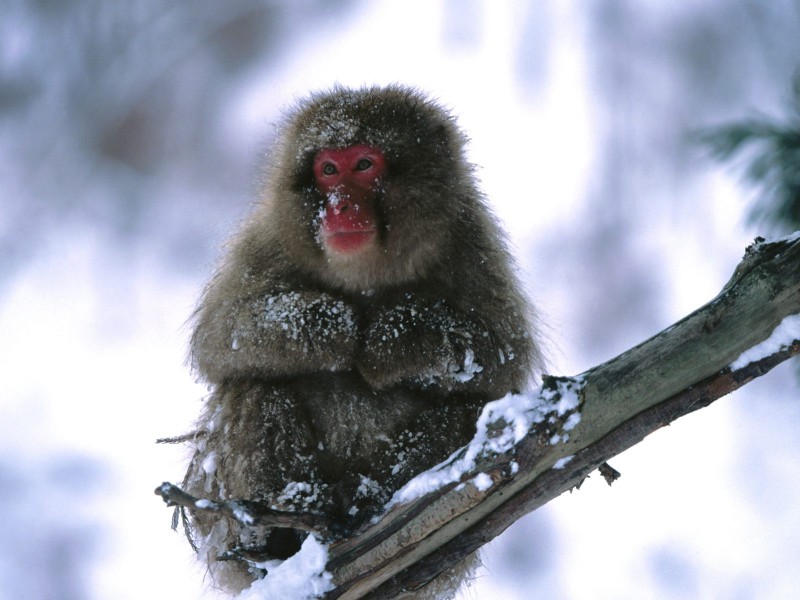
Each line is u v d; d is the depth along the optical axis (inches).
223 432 311.0
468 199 337.1
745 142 504.7
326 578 263.9
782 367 710.5
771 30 1186.0
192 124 1239.5
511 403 255.6
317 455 311.4
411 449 306.3
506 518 258.4
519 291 337.1
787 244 243.6
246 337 307.1
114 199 1144.8
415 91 345.1
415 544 260.5
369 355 302.7
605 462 266.7
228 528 309.4
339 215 315.0
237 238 345.7
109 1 1307.8
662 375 247.9
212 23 1326.3
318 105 340.2
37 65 1272.1
